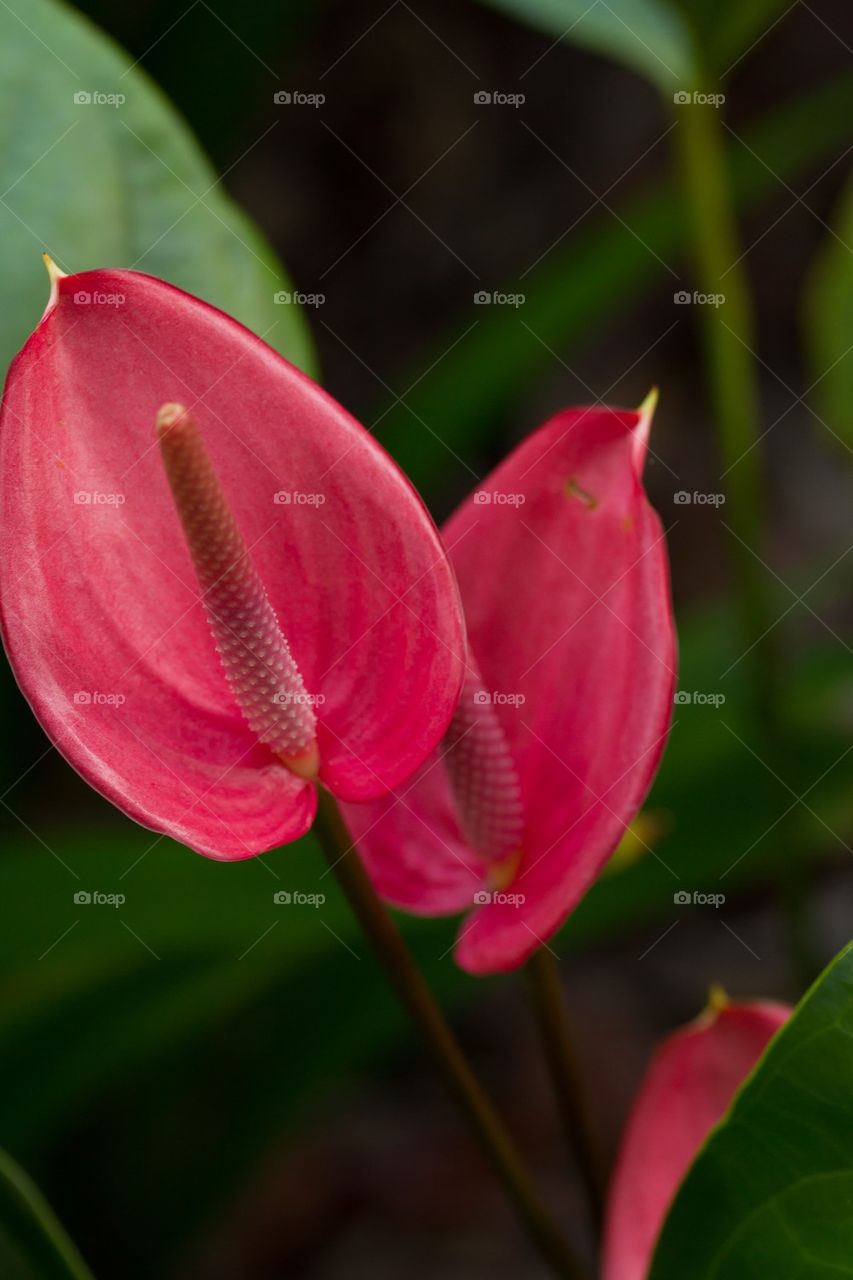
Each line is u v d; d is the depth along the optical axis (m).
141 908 0.64
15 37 0.52
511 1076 1.12
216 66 0.90
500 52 1.43
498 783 0.47
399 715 0.45
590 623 0.47
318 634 0.45
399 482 0.44
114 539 0.45
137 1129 0.82
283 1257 1.01
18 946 0.64
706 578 1.32
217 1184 0.80
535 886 0.47
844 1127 0.45
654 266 0.87
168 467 0.43
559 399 1.39
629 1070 1.10
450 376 0.88
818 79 1.45
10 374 0.44
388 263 1.40
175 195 0.52
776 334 1.45
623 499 0.47
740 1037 0.53
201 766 0.45
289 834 0.45
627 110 1.41
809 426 1.41
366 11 1.42
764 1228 0.46
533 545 0.48
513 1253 0.99
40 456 0.44
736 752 0.75
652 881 0.73
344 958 0.73
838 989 0.45
